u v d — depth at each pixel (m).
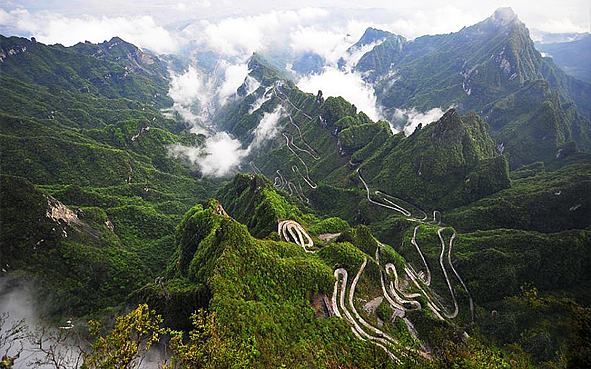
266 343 67.19
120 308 93.50
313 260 98.88
